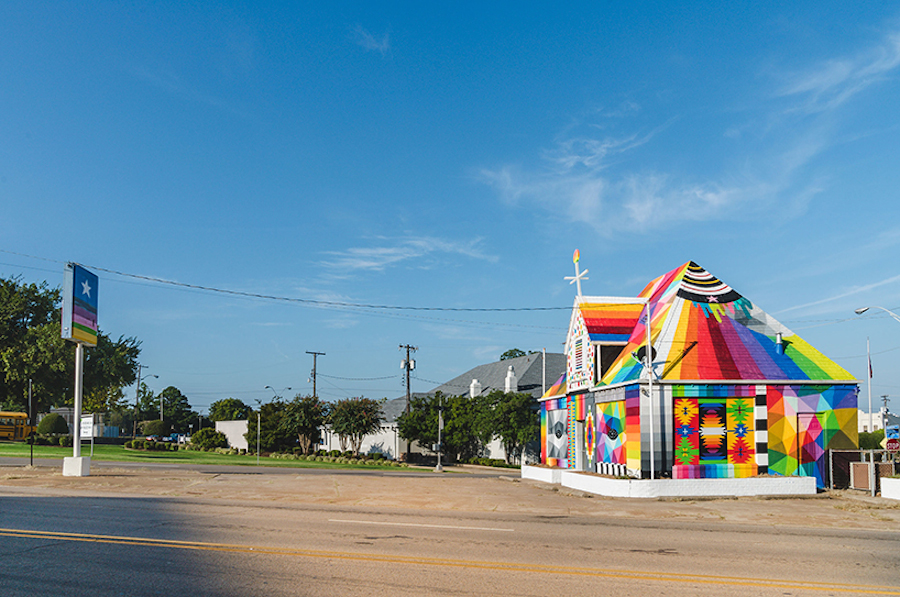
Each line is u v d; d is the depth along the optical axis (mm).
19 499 17359
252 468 36594
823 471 23375
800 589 8781
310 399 61969
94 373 62125
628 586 8695
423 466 56719
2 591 7898
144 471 28219
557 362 62938
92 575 8711
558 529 14055
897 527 15672
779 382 23344
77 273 24672
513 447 55219
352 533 12461
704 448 22812
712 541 12820
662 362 23578
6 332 58938
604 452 25875
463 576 9008
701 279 26984
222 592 7984
